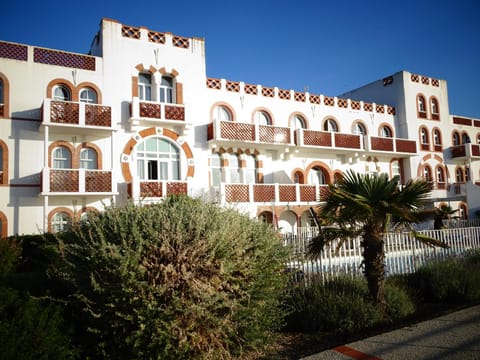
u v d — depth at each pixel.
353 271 9.42
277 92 24.53
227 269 5.41
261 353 6.10
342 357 5.46
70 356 4.61
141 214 5.86
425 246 11.61
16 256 8.00
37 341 4.29
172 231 5.42
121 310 5.01
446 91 33.34
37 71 17.47
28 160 16.83
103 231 5.68
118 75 19.09
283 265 7.11
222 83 22.58
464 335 6.11
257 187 21.12
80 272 5.39
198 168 20.62
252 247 6.38
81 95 18.33
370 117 28.78
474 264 10.46
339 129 26.89
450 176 32.44
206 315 5.12
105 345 4.97
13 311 4.68
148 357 4.92
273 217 21.61
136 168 19.00
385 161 29.05
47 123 16.28
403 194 7.18
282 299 7.27
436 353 5.42
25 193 16.58
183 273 5.10
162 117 19.27
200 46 21.50
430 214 7.66
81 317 5.25
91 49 21.33
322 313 7.11
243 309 5.57
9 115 16.67
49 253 7.91
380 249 7.54
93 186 16.98
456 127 33.91
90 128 17.30
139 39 19.84
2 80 16.80
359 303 7.18
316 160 25.52
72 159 17.69
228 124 20.98
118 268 4.90
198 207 6.31
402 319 7.53
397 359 5.29
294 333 7.11
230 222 6.19
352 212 7.28
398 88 30.61
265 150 23.52
